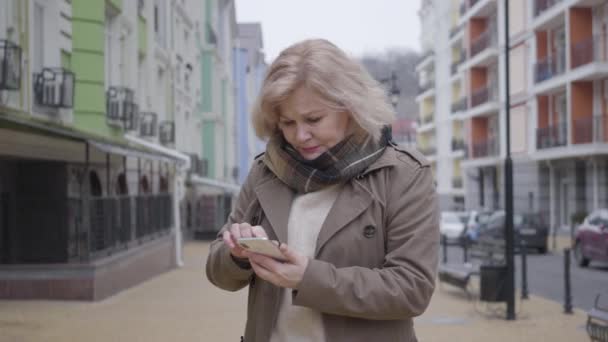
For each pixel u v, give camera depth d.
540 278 16.59
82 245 12.09
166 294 12.77
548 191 36.59
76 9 14.62
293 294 1.91
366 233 2.02
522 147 38.44
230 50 47.66
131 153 14.11
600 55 29.38
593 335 6.43
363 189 2.03
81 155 13.69
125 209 14.53
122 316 10.01
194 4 35.00
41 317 9.77
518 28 38.41
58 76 12.53
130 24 18.91
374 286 1.91
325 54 1.99
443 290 13.39
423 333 8.78
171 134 24.81
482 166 45.69
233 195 42.59
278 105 2.03
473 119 46.25
